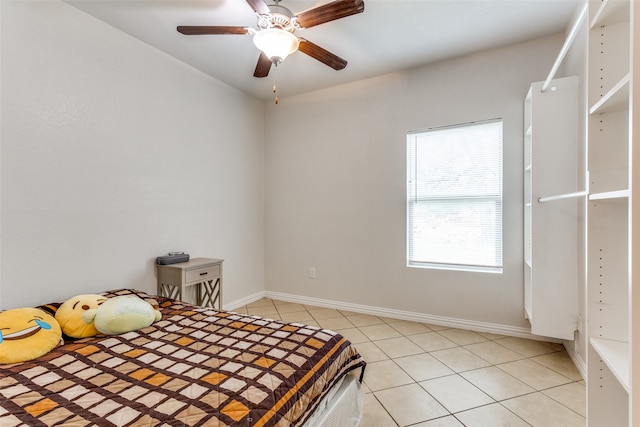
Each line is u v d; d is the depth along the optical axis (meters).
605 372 1.14
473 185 2.96
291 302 3.89
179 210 2.95
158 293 2.72
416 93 3.16
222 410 1.04
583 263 2.13
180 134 2.95
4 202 1.83
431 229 3.15
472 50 2.82
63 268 2.10
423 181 3.18
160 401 1.09
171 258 2.68
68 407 1.06
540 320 2.32
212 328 1.79
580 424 1.65
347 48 2.75
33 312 1.66
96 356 1.46
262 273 4.05
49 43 2.02
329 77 3.36
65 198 2.11
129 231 2.52
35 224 1.96
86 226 2.23
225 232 3.48
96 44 2.29
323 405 1.38
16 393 1.15
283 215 3.95
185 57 2.88
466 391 1.96
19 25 1.88
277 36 1.94
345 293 3.57
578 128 2.22
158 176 2.75
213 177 3.32
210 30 1.99
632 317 0.83
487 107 2.84
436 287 3.09
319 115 3.70
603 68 1.17
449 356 2.41
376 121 3.37
